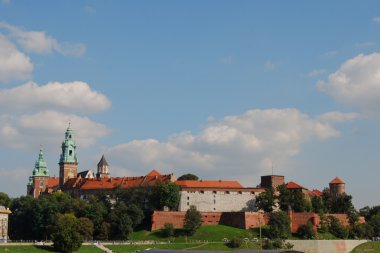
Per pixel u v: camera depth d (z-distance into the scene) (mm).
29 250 196750
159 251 143750
